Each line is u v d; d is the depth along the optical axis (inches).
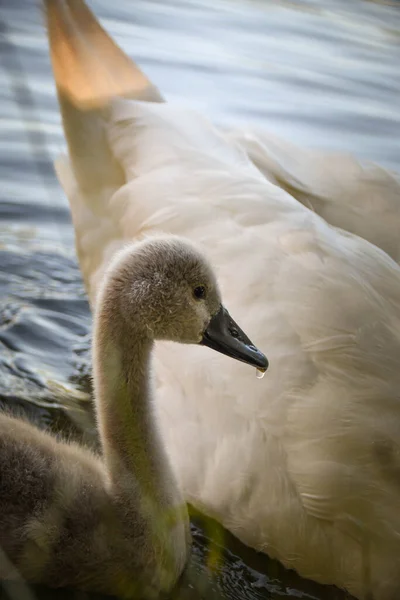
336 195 350.9
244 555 292.7
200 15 637.9
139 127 342.0
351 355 278.5
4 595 265.9
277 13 658.8
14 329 383.9
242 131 361.1
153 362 302.0
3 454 274.4
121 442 286.7
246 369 289.0
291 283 293.6
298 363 282.5
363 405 273.6
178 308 283.9
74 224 355.6
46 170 402.0
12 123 466.9
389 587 269.9
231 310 299.1
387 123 524.4
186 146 334.3
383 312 289.0
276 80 557.0
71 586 278.2
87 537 276.8
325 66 582.2
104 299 288.4
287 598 280.2
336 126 515.5
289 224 306.8
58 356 372.5
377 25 648.4
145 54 566.9
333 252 299.9
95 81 354.0
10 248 423.5
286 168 351.6
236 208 313.4
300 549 280.5
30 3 540.7
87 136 351.9
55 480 278.5
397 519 266.4
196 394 297.3
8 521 272.4
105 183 348.2
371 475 268.7
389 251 344.8
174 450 301.7
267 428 281.0
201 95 529.7
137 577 280.5
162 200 322.3
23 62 495.8
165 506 286.2
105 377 288.7
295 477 276.2
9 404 342.3
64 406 343.6
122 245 333.4
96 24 362.0
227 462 287.0
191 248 285.1
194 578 284.5
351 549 273.1
